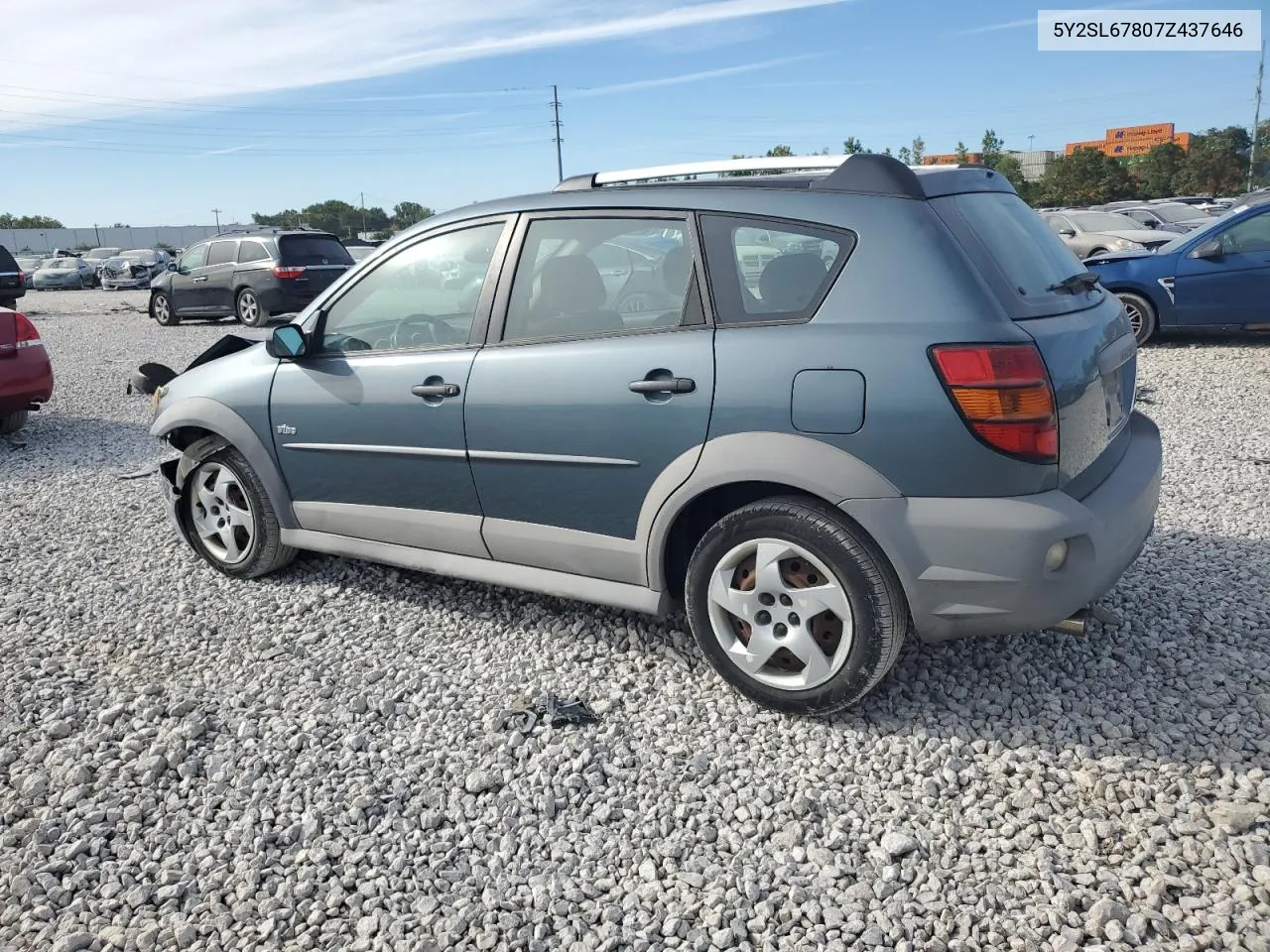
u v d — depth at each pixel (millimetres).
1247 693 3254
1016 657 3545
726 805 2834
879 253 2914
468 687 3555
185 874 2625
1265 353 9766
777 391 2967
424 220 3957
